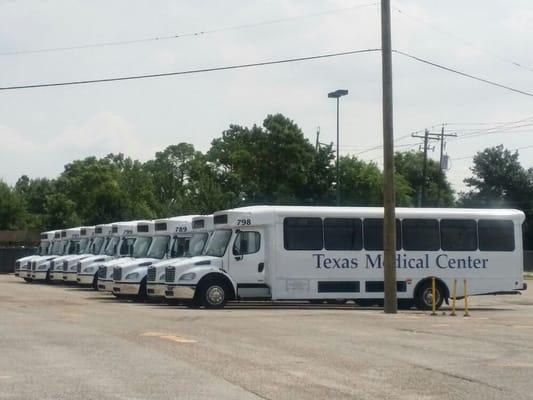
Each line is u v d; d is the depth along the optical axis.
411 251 28.86
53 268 43.22
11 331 18.05
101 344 15.72
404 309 29.39
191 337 17.17
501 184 92.06
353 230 28.34
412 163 94.62
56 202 93.31
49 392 10.63
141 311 24.91
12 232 77.06
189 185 80.62
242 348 15.35
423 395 10.69
